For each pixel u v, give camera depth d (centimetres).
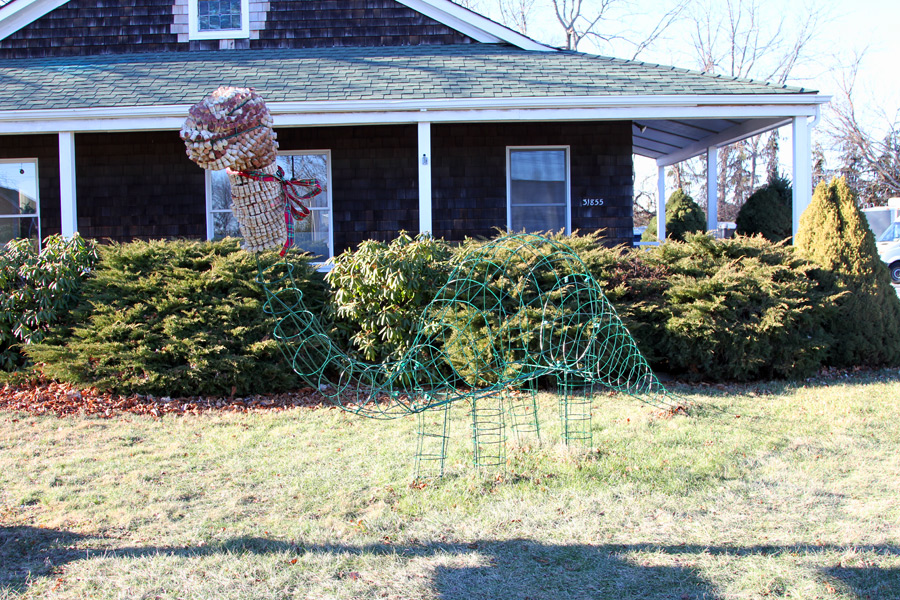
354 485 452
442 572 333
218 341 718
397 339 725
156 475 479
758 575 324
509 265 736
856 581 318
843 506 404
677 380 773
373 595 313
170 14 1173
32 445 552
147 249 774
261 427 607
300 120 902
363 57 1112
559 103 898
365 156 1077
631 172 1084
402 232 771
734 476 455
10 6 1151
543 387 761
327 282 791
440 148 1080
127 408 677
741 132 1104
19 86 988
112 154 1067
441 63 1075
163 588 320
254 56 1128
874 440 530
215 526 389
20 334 745
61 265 767
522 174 1091
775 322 728
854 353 808
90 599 311
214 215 1076
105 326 725
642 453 501
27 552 359
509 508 407
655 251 818
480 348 647
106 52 1171
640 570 332
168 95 934
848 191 817
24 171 1077
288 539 371
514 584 321
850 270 803
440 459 495
